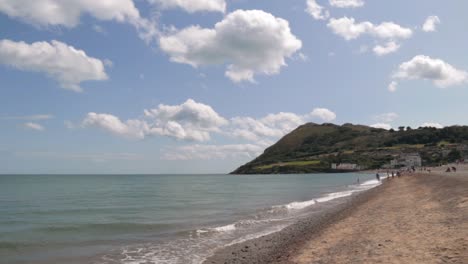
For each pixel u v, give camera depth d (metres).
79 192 71.62
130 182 132.25
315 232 17.78
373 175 153.88
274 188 79.50
